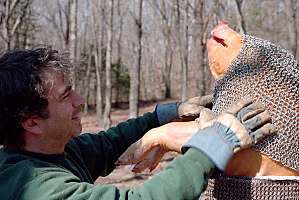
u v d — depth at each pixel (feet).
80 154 6.63
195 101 6.66
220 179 5.45
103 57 76.28
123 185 24.16
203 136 4.89
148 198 4.68
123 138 7.07
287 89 5.37
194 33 38.32
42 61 5.44
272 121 5.30
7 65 5.38
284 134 5.29
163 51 120.67
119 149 7.04
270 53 5.51
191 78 64.08
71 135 5.70
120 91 95.09
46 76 5.35
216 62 5.82
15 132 5.45
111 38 42.73
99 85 64.28
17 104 5.32
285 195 5.29
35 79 5.29
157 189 4.70
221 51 5.78
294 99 5.36
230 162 5.29
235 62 5.62
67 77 5.57
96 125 62.75
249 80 5.47
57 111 5.45
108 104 42.75
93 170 6.89
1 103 5.36
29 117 5.37
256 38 5.80
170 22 90.63
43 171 5.11
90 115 79.71
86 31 88.74
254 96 5.39
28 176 5.03
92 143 6.86
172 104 6.85
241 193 5.32
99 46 64.95
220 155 4.77
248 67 5.52
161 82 116.16
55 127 5.47
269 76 5.41
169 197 4.64
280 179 5.26
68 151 6.45
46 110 5.38
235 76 5.57
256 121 5.04
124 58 101.04
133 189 4.88
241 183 5.32
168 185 4.68
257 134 5.04
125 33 96.32
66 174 5.15
